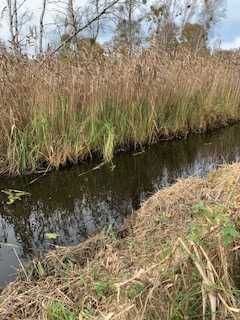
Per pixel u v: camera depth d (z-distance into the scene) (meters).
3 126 4.59
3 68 4.63
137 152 5.66
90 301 2.12
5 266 2.91
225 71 7.25
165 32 10.09
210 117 6.82
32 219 3.75
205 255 1.84
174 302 1.83
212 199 2.99
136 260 2.46
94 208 3.93
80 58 5.40
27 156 4.68
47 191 4.31
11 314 2.15
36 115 4.72
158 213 3.17
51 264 2.70
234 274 2.13
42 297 2.23
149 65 5.78
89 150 5.02
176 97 6.24
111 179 4.67
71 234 3.42
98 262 2.53
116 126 5.49
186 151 5.82
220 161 5.32
